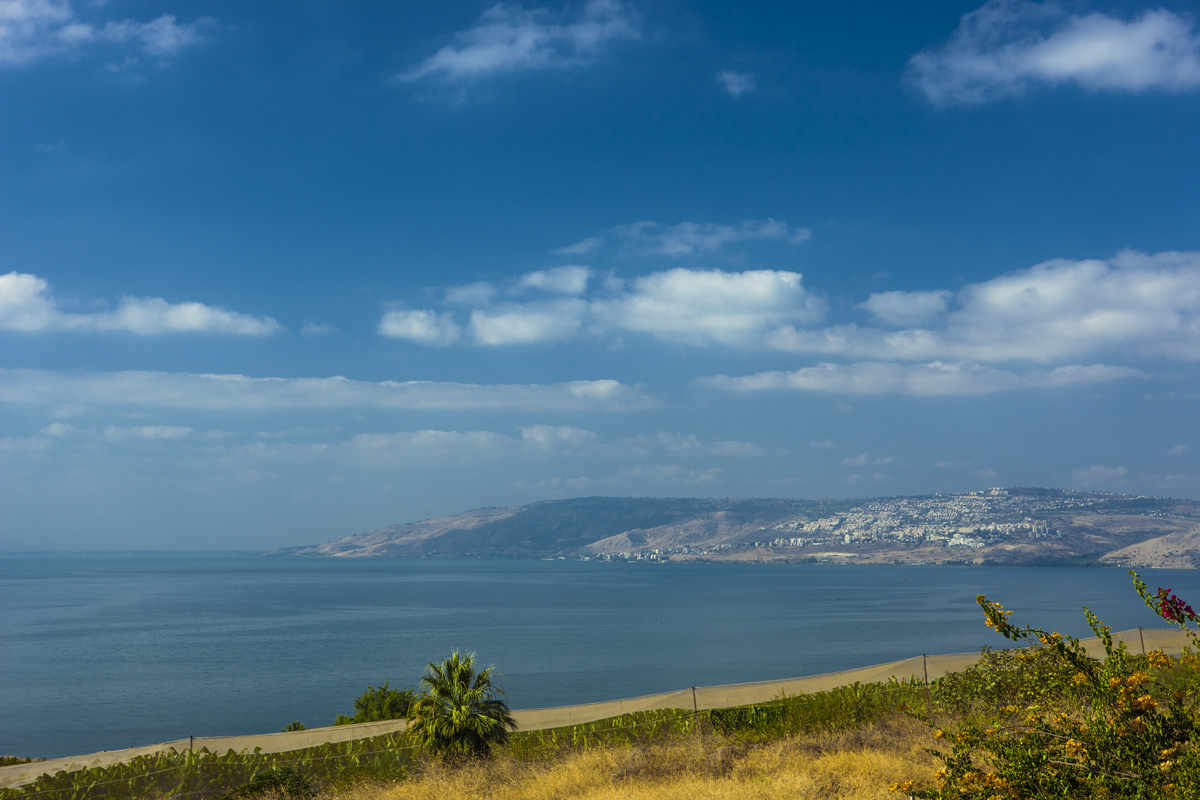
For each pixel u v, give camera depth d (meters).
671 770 14.62
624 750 16.89
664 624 144.88
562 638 121.50
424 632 130.50
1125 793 5.74
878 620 151.38
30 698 71.88
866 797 11.29
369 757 20.12
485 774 16.23
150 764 20.20
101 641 117.56
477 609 182.50
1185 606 6.33
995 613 6.65
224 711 65.31
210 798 18.11
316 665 91.50
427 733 19.06
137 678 82.94
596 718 25.52
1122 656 6.30
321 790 18.05
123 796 18.11
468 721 18.98
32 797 17.86
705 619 155.62
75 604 197.00
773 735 18.39
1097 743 6.03
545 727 24.44
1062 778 5.99
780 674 82.81
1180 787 5.57
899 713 17.38
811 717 19.30
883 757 13.49
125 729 58.75
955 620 150.25
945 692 17.88
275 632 130.75
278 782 18.28
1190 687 6.66
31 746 53.41
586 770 15.37
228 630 134.00
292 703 68.56
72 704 68.94
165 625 142.75
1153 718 6.00
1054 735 6.47
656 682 77.94
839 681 27.53
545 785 14.53
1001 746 6.47
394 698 31.58
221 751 22.36
